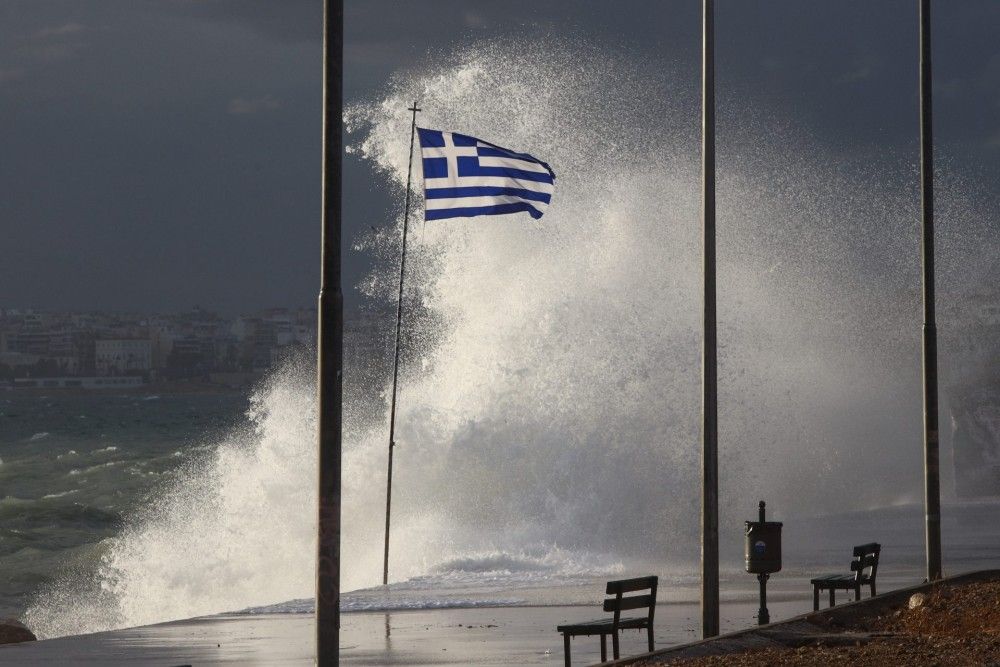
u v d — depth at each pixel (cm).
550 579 6769
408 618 5288
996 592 4575
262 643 4672
